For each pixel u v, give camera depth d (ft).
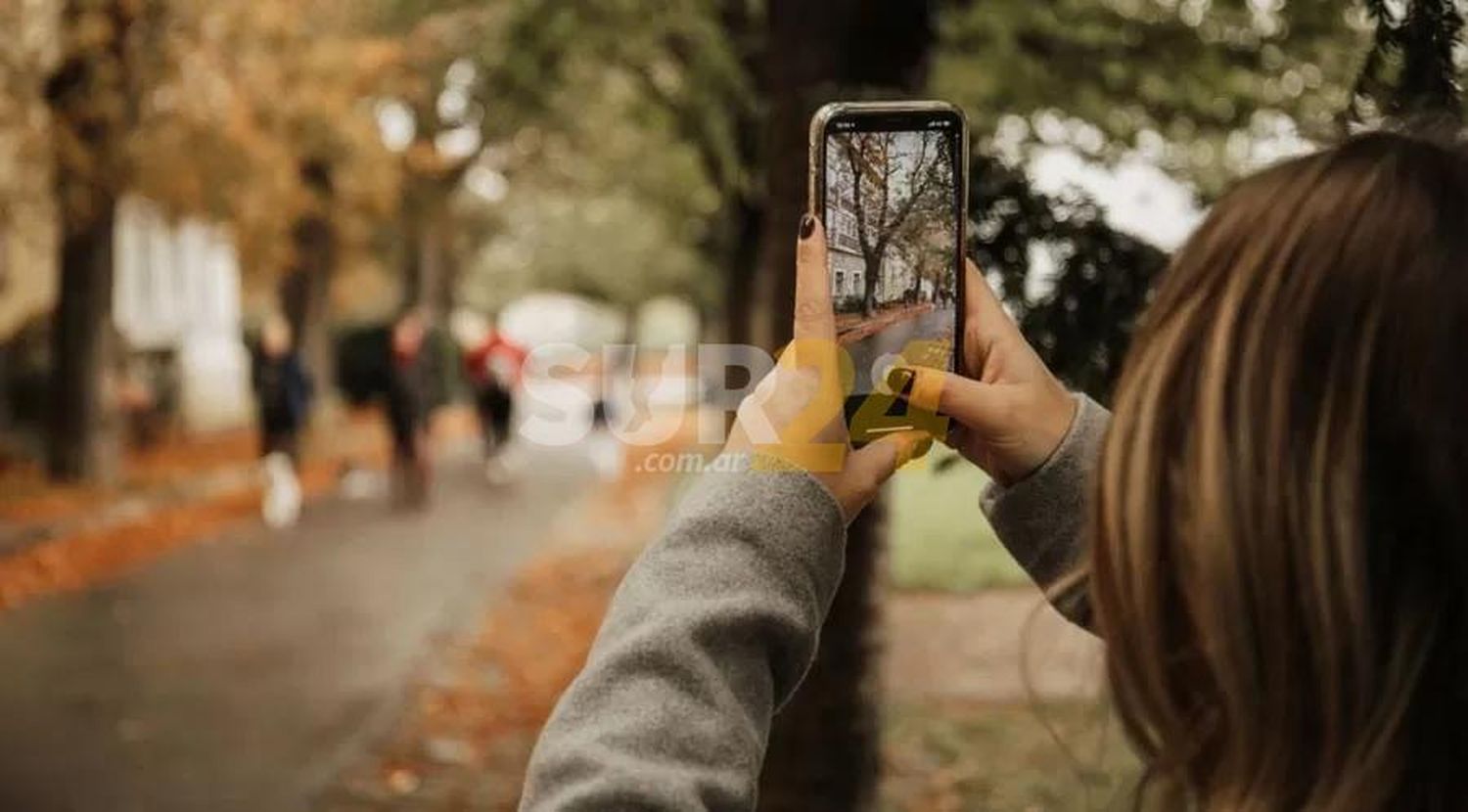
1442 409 3.23
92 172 61.67
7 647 35.63
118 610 40.75
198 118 63.16
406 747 26.25
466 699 30.04
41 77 61.31
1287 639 3.26
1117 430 3.59
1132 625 3.50
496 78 37.96
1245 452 3.33
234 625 38.50
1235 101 18.47
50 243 81.41
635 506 67.05
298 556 52.24
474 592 44.09
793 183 15.85
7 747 26.45
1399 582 3.26
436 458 97.09
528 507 67.97
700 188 46.14
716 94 27.89
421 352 67.21
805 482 4.07
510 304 207.41
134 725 28.07
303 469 86.89
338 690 31.14
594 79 38.83
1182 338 3.53
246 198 69.10
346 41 62.64
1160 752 3.48
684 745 3.72
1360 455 3.26
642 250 184.03
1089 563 3.68
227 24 61.87
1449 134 3.67
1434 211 3.35
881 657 16.38
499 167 80.64
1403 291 3.29
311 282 111.04
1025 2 20.94
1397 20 6.72
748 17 26.96
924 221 5.02
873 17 15.66
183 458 88.94
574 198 86.02
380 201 85.10
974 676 26.91
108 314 68.23
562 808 3.65
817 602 4.04
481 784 24.20
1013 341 4.96
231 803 23.13
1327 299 3.35
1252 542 3.29
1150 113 19.51
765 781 16.29
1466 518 3.22
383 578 46.88
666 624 3.84
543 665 33.40
